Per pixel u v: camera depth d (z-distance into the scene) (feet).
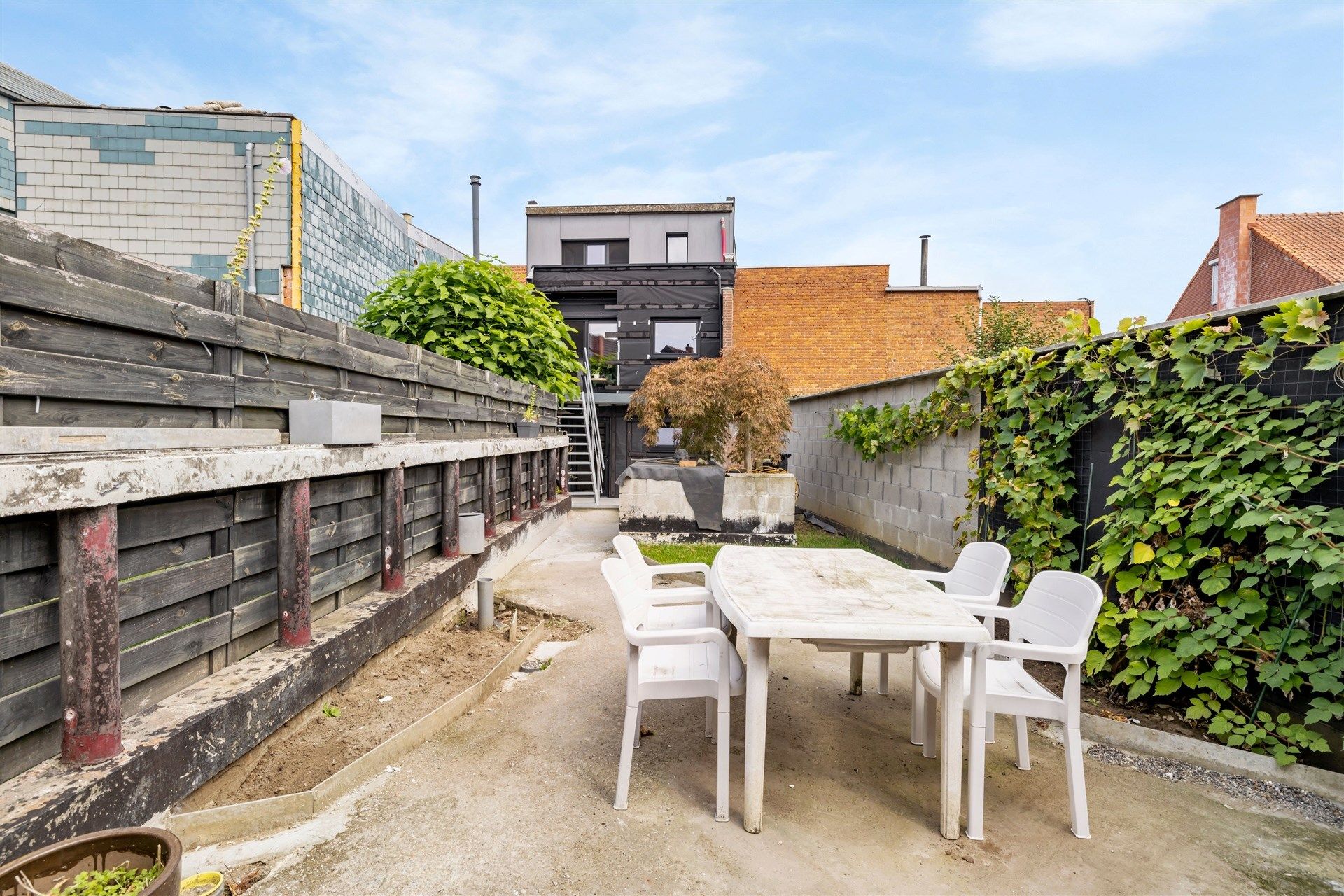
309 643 8.21
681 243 55.11
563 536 25.77
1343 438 7.50
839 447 27.73
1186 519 9.24
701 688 7.23
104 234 24.09
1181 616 8.76
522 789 7.45
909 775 8.10
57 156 23.75
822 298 52.90
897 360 52.60
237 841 6.21
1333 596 7.46
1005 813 7.22
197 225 24.38
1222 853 6.48
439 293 21.72
